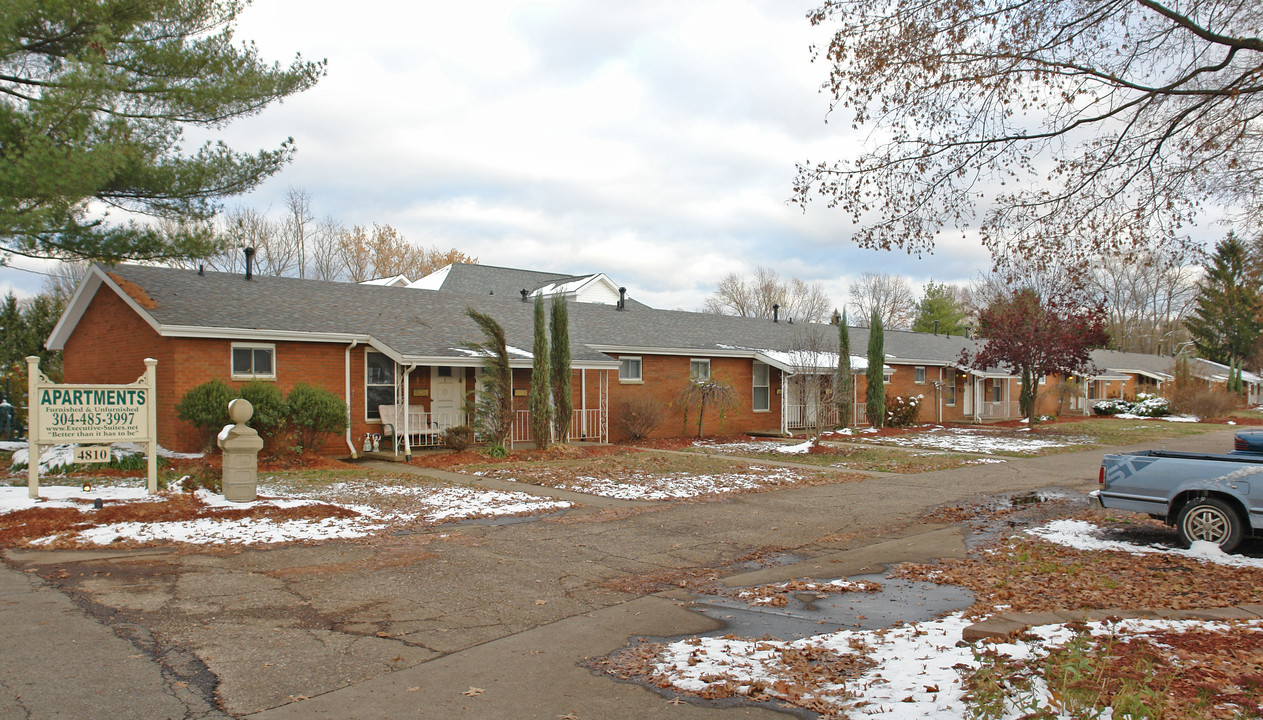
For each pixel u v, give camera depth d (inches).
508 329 875.4
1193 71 346.0
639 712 176.4
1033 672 182.2
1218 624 228.1
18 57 556.7
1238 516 345.1
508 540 367.9
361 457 703.7
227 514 388.5
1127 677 176.1
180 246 578.9
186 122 607.2
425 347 721.6
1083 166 382.9
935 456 808.9
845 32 378.0
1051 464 761.0
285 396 651.5
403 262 2123.5
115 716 169.5
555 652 217.9
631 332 995.3
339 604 259.0
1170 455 398.3
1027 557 344.5
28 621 232.7
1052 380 1744.6
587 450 770.8
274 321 679.1
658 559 339.3
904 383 1350.9
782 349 1139.9
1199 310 2645.2
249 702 179.2
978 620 241.8
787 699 181.8
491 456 693.9
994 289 1640.0
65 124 495.8
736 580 305.4
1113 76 361.7
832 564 335.3
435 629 236.4
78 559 308.3
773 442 938.7
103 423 424.2
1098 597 272.4
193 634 225.1
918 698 176.6
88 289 737.0
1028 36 354.6
